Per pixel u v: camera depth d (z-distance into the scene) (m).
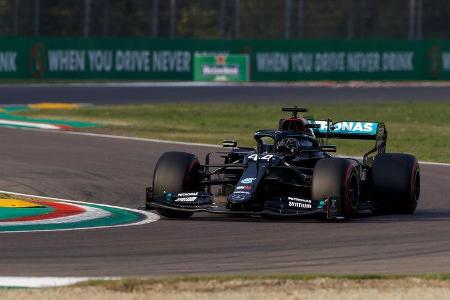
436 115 129.12
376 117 124.12
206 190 51.97
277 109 132.50
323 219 46.38
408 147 89.31
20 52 167.75
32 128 97.62
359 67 187.88
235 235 41.28
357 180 46.72
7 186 59.44
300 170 48.19
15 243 38.19
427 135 102.81
